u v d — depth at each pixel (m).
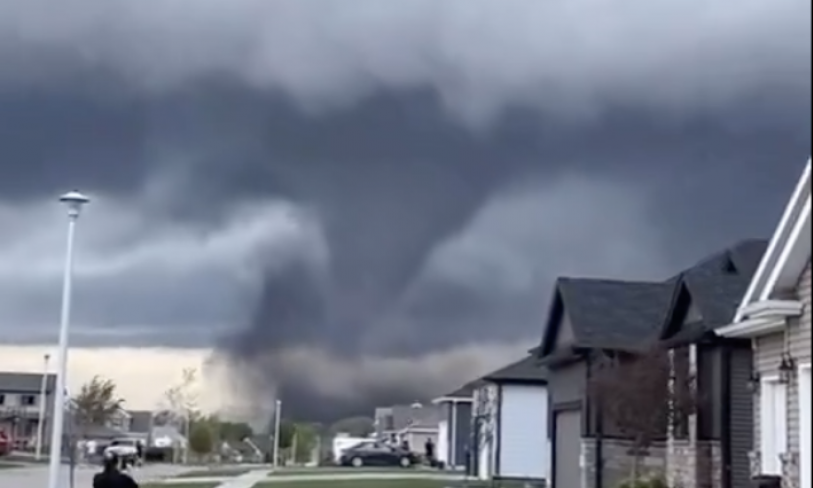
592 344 29.78
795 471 17.89
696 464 23.80
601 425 29.05
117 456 28.47
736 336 20.50
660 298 31.84
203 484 38.16
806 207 16.58
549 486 34.59
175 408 59.31
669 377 24.72
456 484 40.25
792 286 17.62
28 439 74.81
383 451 58.91
